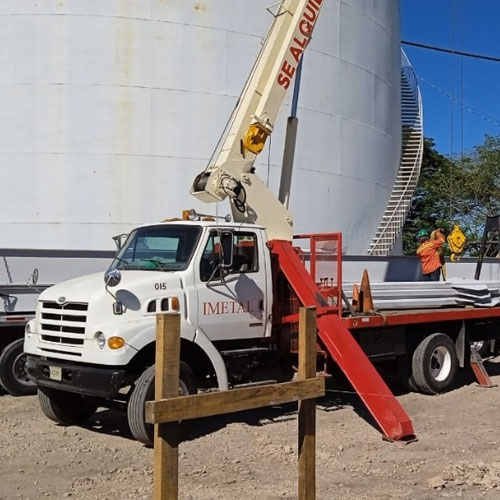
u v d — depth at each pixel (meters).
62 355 7.98
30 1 18.91
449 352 11.32
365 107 23.19
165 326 3.95
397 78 26.05
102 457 7.54
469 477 6.72
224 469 7.05
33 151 18.78
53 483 6.64
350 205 22.41
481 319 12.35
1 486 6.55
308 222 21.02
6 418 9.30
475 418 9.46
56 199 18.70
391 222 24.50
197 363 8.74
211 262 8.67
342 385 11.52
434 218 40.75
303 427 4.79
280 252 9.52
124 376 7.68
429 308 11.99
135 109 19.02
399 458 7.50
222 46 19.80
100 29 18.91
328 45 21.67
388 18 24.88
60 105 18.77
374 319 10.09
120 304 7.82
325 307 9.30
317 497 6.19
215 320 8.60
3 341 10.84
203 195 10.14
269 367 9.84
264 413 9.46
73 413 8.89
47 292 8.47
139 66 19.06
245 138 10.22
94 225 18.75
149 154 19.06
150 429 7.61
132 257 9.01
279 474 6.89
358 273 17.36
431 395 11.03
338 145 21.97
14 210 18.77
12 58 18.91
